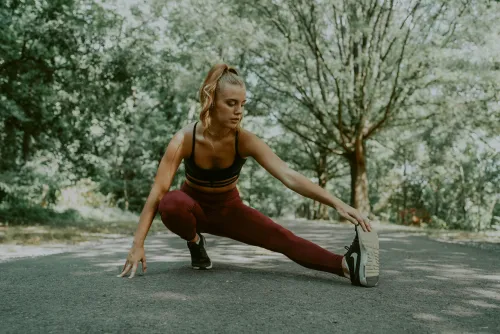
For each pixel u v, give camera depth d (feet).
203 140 10.22
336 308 8.17
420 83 53.57
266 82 62.49
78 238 24.61
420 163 76.48
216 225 11.14
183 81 59.16
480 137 63.36
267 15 56.39
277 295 9.09
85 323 6.98
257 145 10.37
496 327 7.18
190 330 6.71
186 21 55.31
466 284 10.87
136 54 44.68
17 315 7.41
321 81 58.29
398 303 8.68
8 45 35.12
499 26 50.39
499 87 52.31
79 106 43.19
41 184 43.11
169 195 10.52
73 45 39.01
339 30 56.65
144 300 8.45
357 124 58.34
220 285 9.92
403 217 76.07
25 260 14.64
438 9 52.03
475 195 83.35
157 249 19.02
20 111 37.55
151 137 78.84
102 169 52.85
